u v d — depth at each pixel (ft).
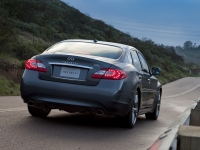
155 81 30.40
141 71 26.40
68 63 21.36
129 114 23.02
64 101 21.13
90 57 21.59
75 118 26.11
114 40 271.08
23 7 172.96
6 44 83.51
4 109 27.76
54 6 268.21
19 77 76.28
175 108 49.34
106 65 21.31
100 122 25.29
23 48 96.12
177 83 205.57
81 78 21.15
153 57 283.79
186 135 9.04
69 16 264.93
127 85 21.89
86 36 226.38
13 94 56.29
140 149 18.08
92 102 20.90
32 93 21.68
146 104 27.84
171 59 356.59
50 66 21.61
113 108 21.08
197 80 248.73
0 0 92.43
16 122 21.98
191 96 101.81
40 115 24.81
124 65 22.77
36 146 16.38
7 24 82.12
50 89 21.29
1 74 71.05
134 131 23.52
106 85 20.98
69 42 24.99
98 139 19.36
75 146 17.07
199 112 18.74
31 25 164.66
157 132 24.44
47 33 171.73
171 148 9.64
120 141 19.58
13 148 15.66
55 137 18.69
